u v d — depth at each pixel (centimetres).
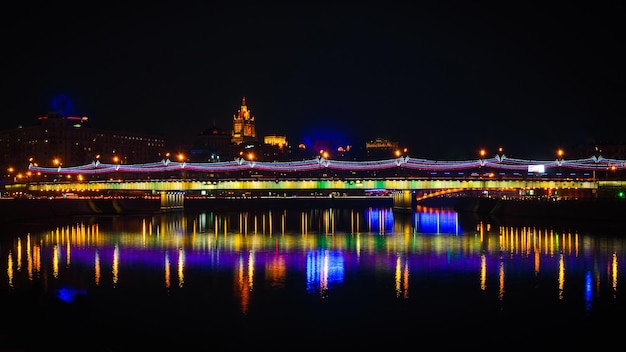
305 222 17138
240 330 5347
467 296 6506
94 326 5384
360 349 4878
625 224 13988
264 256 9500
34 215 17425
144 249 10406
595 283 7125
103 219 17738
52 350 4547
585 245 10450
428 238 12050
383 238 12200
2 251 10056
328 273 7862
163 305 6147
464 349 4869
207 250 10275
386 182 17562
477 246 10569
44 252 9962
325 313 5856
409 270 8075
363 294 6612
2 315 5181
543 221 15762
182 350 4825
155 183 19488
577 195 19738
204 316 5747
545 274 7706
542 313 5828
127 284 7162
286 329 5353
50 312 5147
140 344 4956
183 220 17850
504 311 5909
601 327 5378
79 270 8131
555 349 4859
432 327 5409
